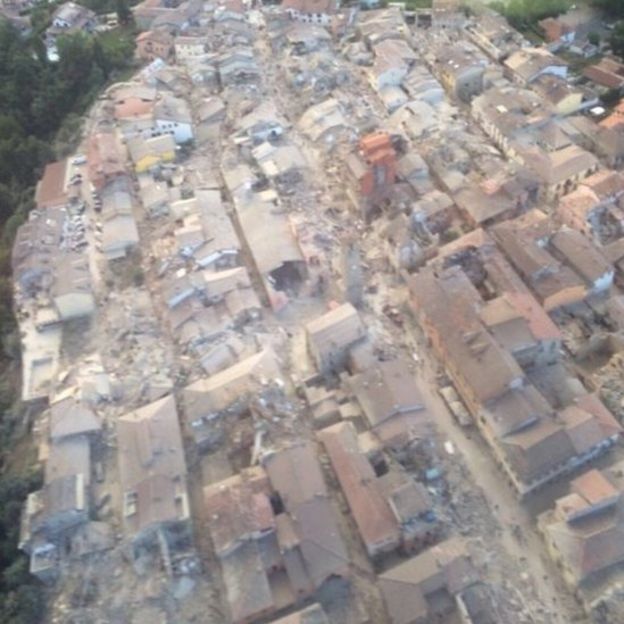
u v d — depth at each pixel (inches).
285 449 4375.0
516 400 4463.6
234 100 7534.5
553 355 4968.0
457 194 6156.5
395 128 7062.0
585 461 4441.4
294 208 6304.1
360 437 4503.0
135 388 5007.4
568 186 6299.2
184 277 5541.3
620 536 3937.0
